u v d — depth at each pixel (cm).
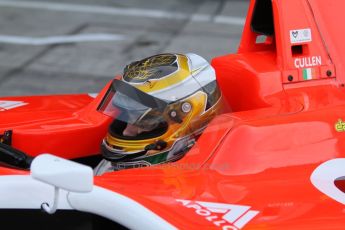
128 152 564
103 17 1945
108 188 486
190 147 569
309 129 548
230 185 511
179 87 562
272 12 645
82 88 1330
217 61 666
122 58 1538
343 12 648
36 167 427
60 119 668
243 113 568
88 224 485
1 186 476
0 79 1382
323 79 627
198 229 456
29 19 1923
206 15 1973
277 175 525
